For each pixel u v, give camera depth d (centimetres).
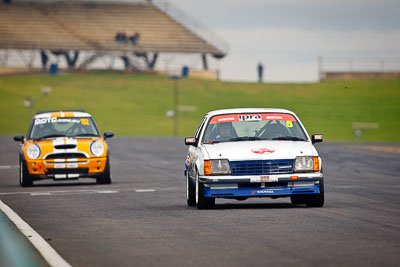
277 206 4238
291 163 4000
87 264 2403
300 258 2408
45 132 6456
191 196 4331
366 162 9681
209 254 2527
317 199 4072
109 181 6391
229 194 3972
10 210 4181
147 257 2506
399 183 6350
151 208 4241
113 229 3278
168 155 11438
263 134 4259
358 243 2719
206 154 4034
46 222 3597
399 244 2691
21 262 2436
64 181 6912
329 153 11662
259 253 2520
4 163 9938
